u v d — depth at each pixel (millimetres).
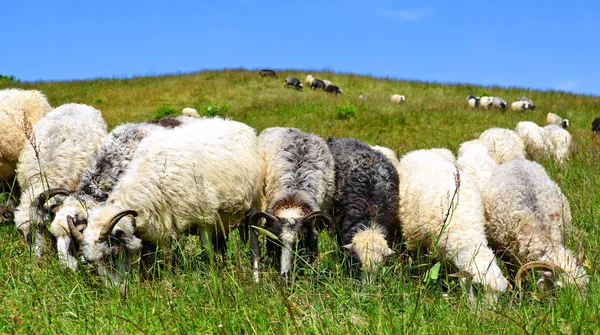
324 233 7875
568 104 26391
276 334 4551
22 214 7074
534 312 5172
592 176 10227
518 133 13164
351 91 31047
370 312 4883
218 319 4699
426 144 16219
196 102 26984
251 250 6812
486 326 4789
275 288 5234
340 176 7562
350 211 7180
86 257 5707
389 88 31953
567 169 11031
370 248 6320
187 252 6500
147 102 27047
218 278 5156
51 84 31625
